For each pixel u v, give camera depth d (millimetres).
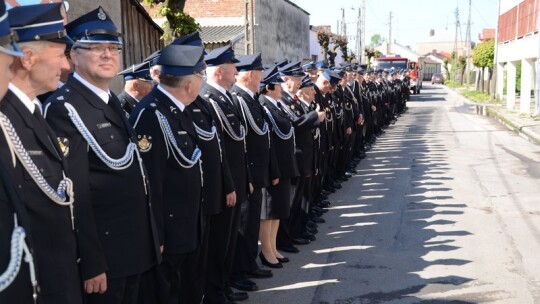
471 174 9695
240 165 4469
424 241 6016
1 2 1861
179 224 3488
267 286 4852
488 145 13367
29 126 2250
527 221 6723
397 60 31859
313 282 4926
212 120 4066
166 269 3541
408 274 5059
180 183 3492
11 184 2023
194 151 3584
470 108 26031
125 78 4445
